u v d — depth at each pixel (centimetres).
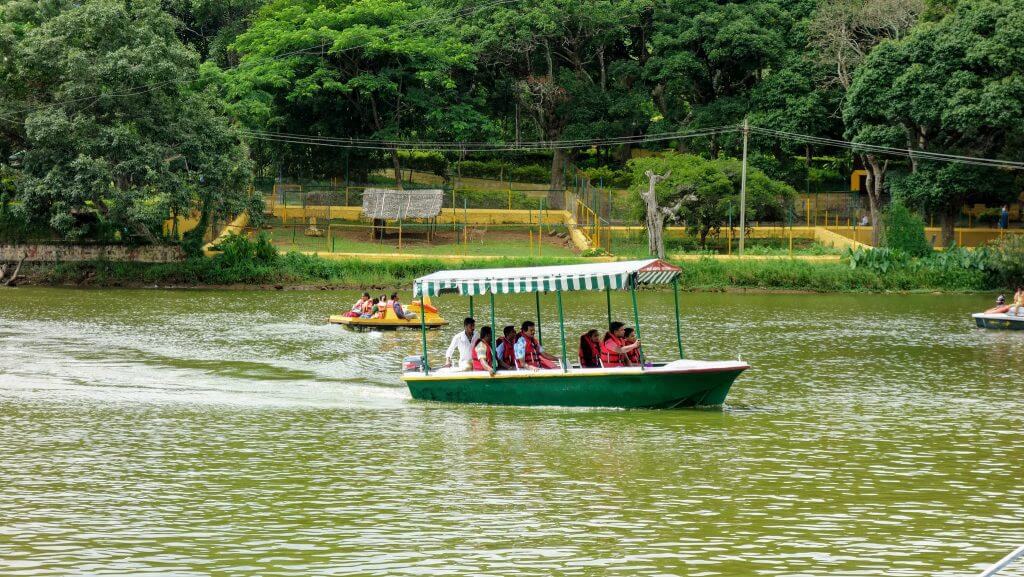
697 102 7962
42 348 3066
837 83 7331
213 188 5553
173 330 3572
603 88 7869
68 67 5203
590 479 1612
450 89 7388
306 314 4181
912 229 6044
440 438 1902
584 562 1234
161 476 1625
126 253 5756
